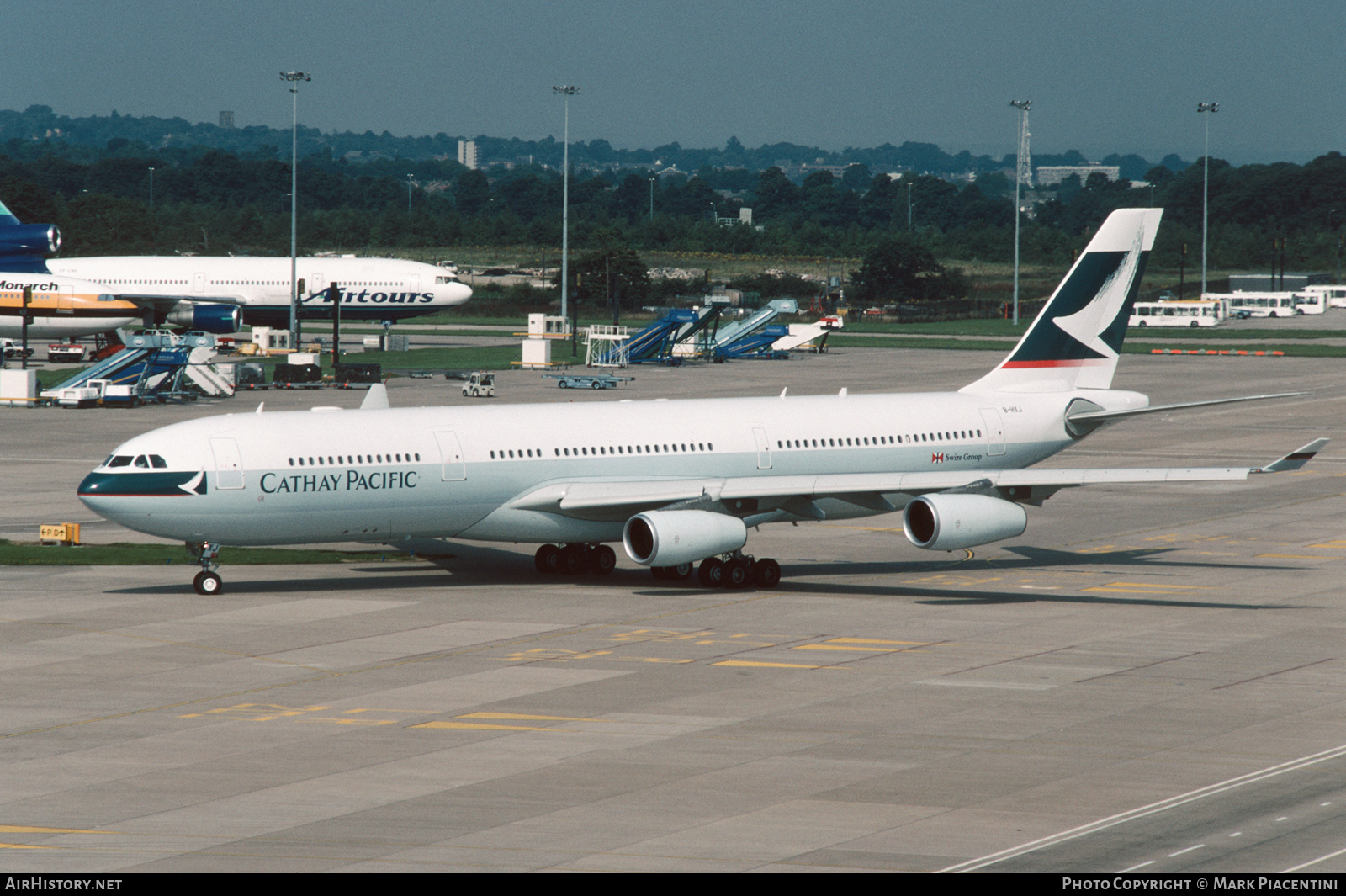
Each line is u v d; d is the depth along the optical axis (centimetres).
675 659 12119
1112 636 13025
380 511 14712
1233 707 10538
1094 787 8656
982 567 16875
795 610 14250
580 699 10825
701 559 14525
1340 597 14888
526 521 15325
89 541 18162
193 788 8738
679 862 7425
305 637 12938
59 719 10300
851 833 7869
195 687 11212
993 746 9531
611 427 15862
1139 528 19712
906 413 17275
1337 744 9575
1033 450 17900
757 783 8762
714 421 16350
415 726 10094
